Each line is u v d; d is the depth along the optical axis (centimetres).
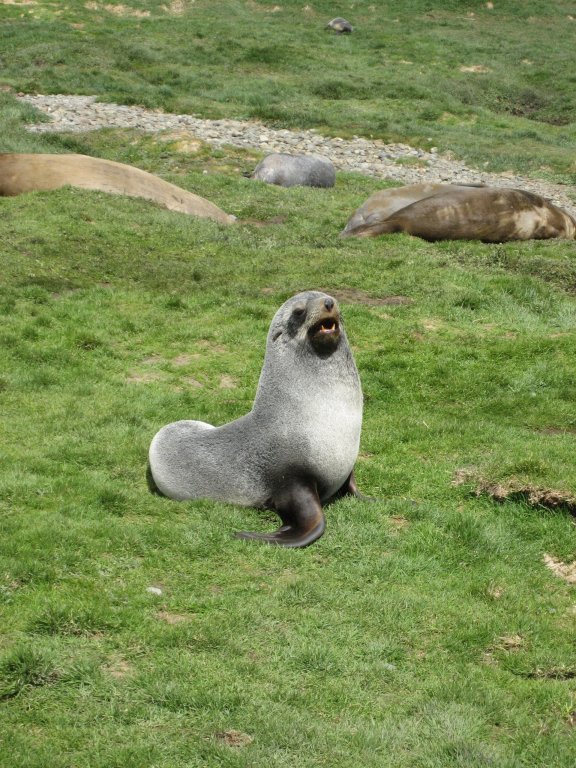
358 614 618
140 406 967
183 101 2967
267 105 2994
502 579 686
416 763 475
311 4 4591
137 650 551
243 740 481
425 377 1098
